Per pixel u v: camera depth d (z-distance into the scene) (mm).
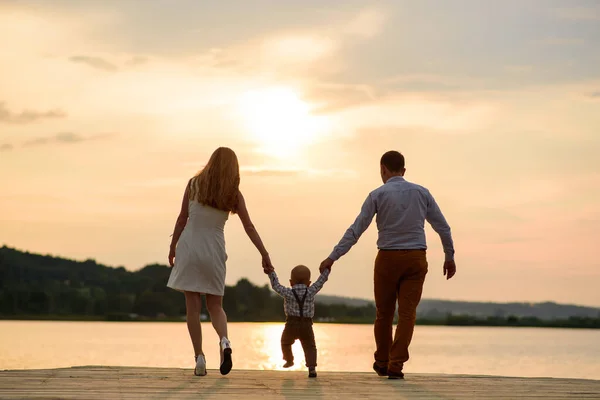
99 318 140125
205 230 6383
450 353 58594
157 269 133375
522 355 54156
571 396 5656
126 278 142625
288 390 5594
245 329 134625
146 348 53625
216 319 6410
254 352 55969
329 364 40375
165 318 127500
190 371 6809
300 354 53312
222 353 6246
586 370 36125
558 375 32562
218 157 6418
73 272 144375
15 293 140750
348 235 6746
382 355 6910
